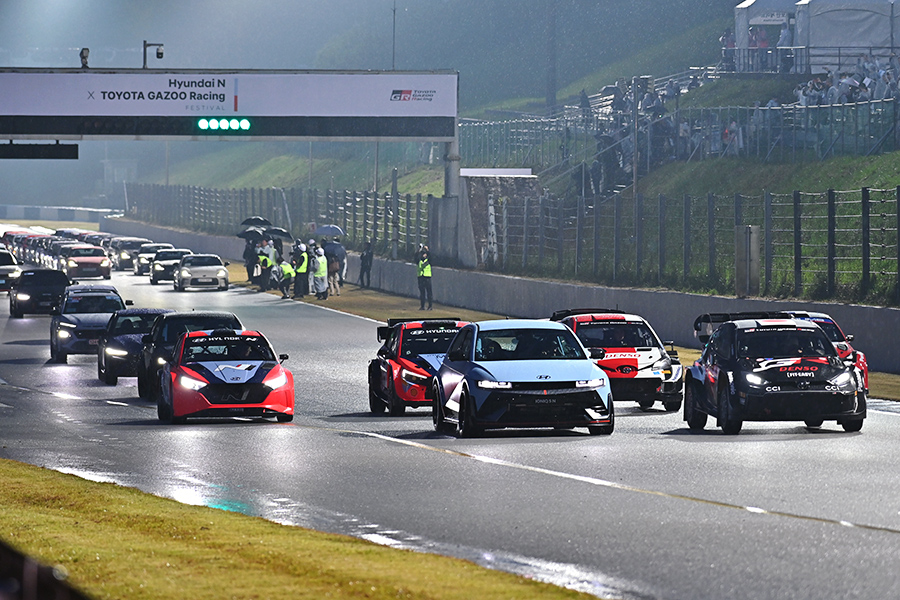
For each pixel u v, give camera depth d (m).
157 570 27.75
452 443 61.06
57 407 83.88
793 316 75.56
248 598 24.47
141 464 53.88
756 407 63.00
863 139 165.12
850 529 36.03
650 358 77.81
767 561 31.23
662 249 147.62
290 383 74.06
